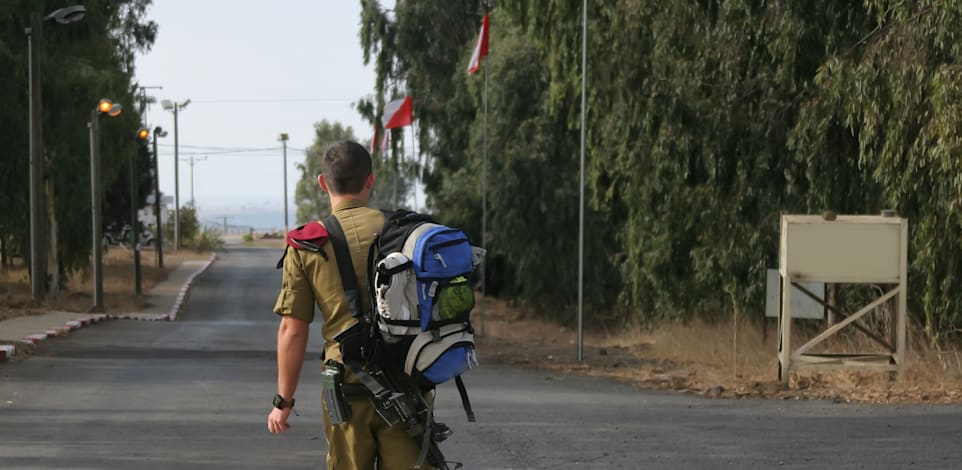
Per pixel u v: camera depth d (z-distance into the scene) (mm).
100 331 32812
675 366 22797
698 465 10922
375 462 6102
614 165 28125
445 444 12164
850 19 19781
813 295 17953
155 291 66250
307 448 11898
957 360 18109
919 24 16453
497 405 15602
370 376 5766
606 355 26125
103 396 16250
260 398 16109
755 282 26016
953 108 15445
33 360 22094
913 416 14352
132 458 11258
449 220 53469
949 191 16469
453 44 56969
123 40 56875
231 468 10805
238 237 175375
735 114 22969
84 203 49375
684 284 30375
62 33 43938
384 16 58188
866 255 17359
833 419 14141
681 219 26344
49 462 11023
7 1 41656
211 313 56125
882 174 17516
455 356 5723
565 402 16062
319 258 5848
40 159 39688
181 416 14242
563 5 27297
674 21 22812
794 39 19984
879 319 22281
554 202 49594
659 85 23609
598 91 26188
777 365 18984
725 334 26219
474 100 51344
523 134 49375
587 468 10781
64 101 44812
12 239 50000
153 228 123938
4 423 13555
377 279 5684
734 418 14297
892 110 16984
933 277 17719
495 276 61062
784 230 17516
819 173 20797
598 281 50656
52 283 51094
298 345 5902
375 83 58469
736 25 21531
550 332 47000
